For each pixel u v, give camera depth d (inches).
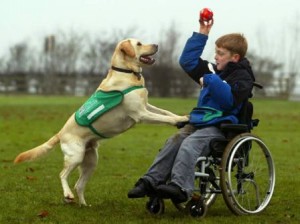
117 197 366.3
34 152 345.7
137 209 328.8
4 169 483.5
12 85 2449.6
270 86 2110.0
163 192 286.2
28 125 951.6
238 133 302.4
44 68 2815.0
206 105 307.3
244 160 307.7
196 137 295.6
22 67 3152.1
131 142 708.0
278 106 1560.0
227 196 296.4
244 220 296.4
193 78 321.7
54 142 347.6
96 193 380.2
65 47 2913.4
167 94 2106.3
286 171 478.0
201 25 316.8
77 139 337.4
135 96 327.6
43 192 381.7
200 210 304.2
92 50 2832.2
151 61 336.8
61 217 308.3
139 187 295.3
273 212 319.6
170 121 324.8
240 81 301.9
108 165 515.2
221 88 294.7
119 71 332.5
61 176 340.8
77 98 2026.3
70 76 2466.8
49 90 2416.3
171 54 2336.4
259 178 430.3
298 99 2090.3
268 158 318.3
